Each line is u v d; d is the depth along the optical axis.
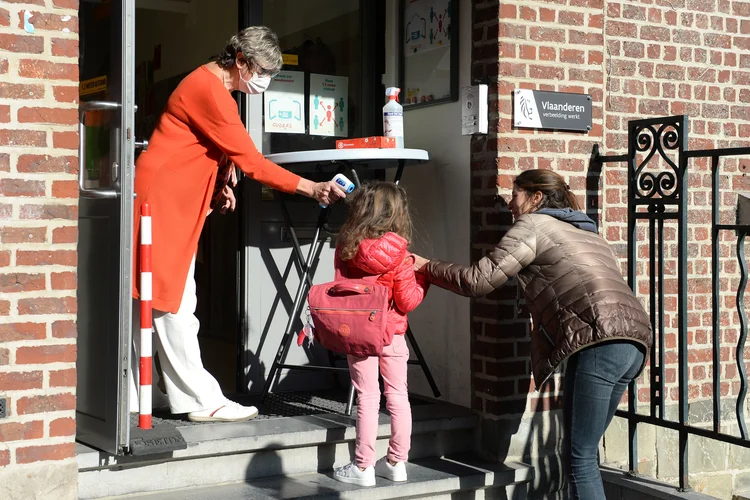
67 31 3.45
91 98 3.79
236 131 3.98
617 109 5.21
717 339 4.25
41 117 3.41
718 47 5.52
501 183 4.51
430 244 5.10
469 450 4.70
